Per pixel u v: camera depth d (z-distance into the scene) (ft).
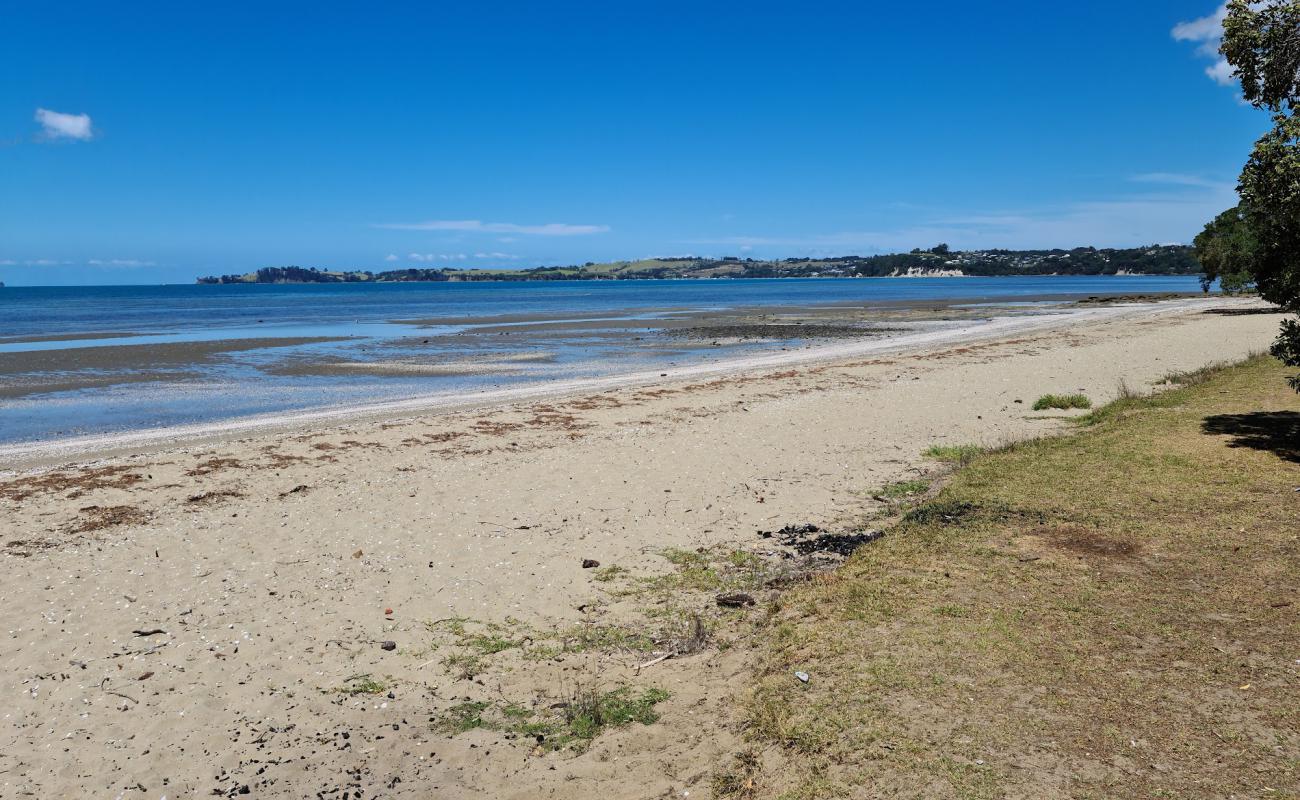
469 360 103.35
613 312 221.66
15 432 56.54
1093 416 48.57
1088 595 20.97
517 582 27.14
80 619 24.38
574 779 16.14
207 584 27.09
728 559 28.68
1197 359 78.02
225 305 293.43
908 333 137.90
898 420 53.01
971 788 13.61
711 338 134.51
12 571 28.22
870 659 18.43
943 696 16.55
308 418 60.08
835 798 13.82
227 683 20.62
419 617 24.56
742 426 52.75
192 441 51.96
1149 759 13.99
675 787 15.37
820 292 418.51
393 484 39.70
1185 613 19.56
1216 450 35.04
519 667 21.31
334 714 19.25
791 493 36.73
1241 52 33.63
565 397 68.74
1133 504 28.63
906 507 33.14
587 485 39.04
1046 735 14.92
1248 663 16.96
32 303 321.32
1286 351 33.47
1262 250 33.73
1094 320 147.02
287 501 36.86
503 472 41.91
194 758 17.54
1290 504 27.02
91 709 19.39
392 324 174.50
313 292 525.75
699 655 21.09
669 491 37.68
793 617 21.72
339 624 24.06
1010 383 67.77
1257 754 13.88
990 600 21.06
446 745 17.85
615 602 25.30
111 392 75.92
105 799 16.21
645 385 75.61
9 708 19.43
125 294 501.15
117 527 33.27
